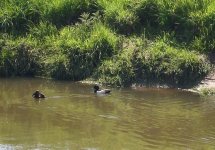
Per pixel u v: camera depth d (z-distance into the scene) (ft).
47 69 43.55
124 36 44.47
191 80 40.98
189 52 42.32
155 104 36.52
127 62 41.93
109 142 29.25
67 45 43.88
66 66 42.93
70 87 40.57
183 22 44.32
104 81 41.57
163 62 41.63
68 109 34.91
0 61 44.01
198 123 32.58
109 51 43.29
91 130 31.07
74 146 28.55
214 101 37.42
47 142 28.99
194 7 44.57
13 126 31.45
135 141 29.48
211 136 30.45
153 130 31.24
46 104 35.94
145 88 40.70
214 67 41.63
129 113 34.35
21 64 44.09
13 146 28.25
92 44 43.45
